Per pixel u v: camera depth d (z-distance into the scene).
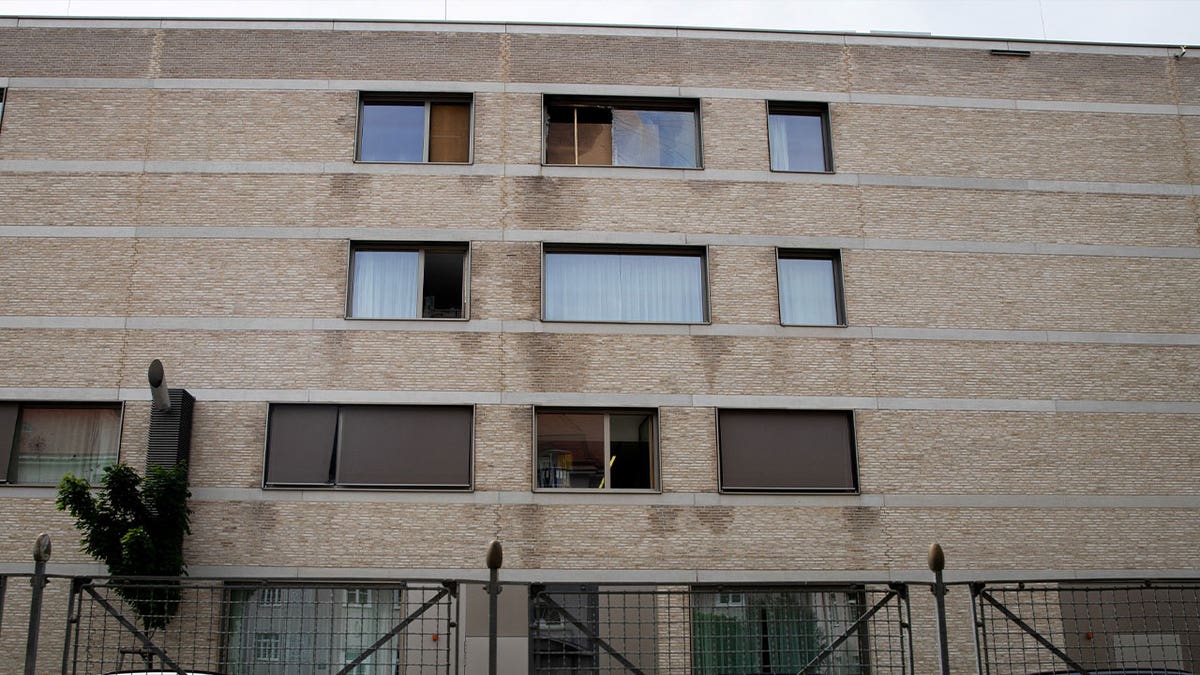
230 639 14.57
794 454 17.67
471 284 17.91
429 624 16.20
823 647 12.77
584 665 11.27
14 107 18.27
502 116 18.86
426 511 16.80
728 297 18.25
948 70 19.84
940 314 18.45
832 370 18.00
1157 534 17.72
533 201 18.44
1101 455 18.02
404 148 18.88
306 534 16.59
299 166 18.31
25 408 17.17
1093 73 20.11
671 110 19.45
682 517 17.08
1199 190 19.59
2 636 15.97
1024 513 17.59
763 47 19.67
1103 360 18.50
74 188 17.95
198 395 17.09
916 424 17.86
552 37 19.38
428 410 17.39
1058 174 19.42
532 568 16.66
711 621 12.67
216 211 18.00
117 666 12.33
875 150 19.25
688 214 18.62
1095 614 17.08
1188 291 19.02
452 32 19.25
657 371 17.75
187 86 18.59
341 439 17.14
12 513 16.47
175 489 15.70
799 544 17.11
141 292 17.53
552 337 17.78
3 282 17.42
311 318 17.59
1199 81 20.25
